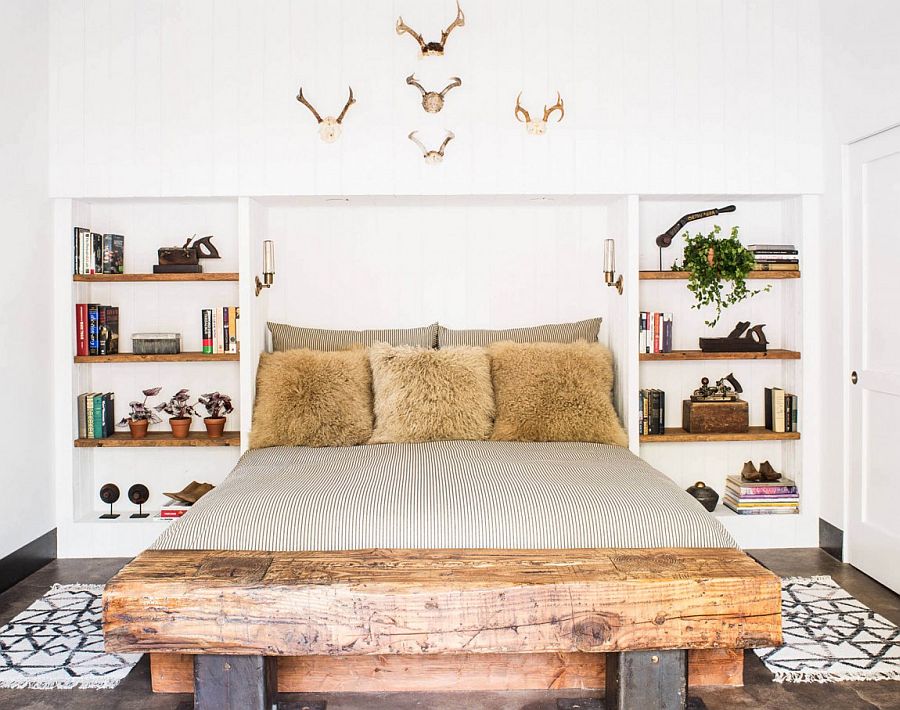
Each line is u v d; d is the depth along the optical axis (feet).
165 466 14.78
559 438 12.75
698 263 13.69
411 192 13.60
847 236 12.95
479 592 7.44
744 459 15.02
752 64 13.69
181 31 13.43
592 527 8.96
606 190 13.66
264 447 12.69
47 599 11.48
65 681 8.97
